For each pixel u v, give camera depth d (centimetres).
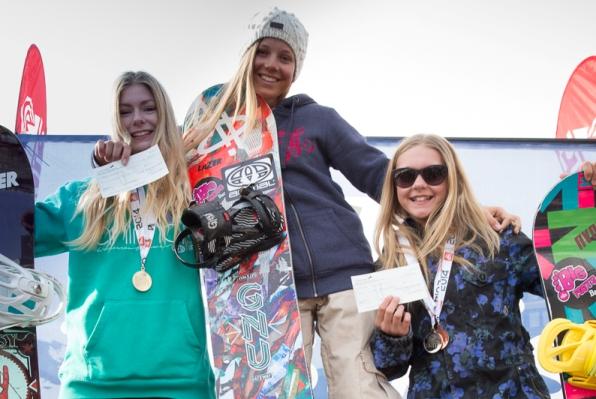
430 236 347
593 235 360
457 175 358
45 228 354
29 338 346
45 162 458
